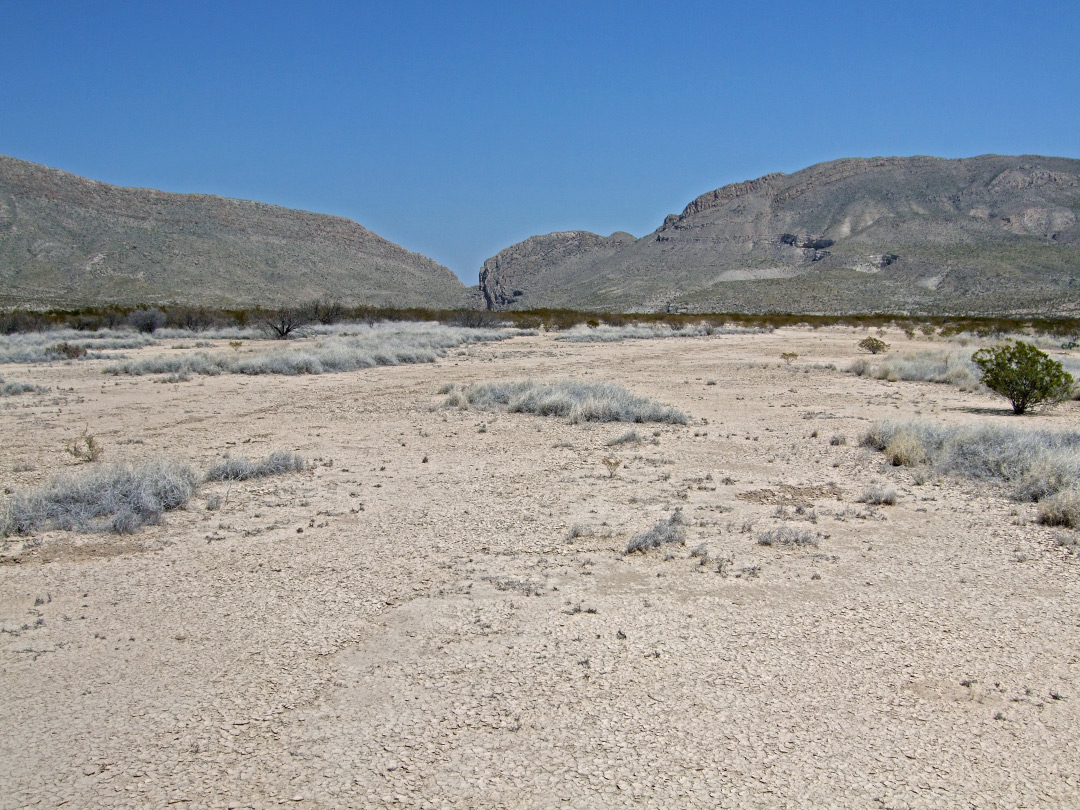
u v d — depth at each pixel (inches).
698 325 2605.8
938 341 1843.0
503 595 260.5
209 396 786.2
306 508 369.4
